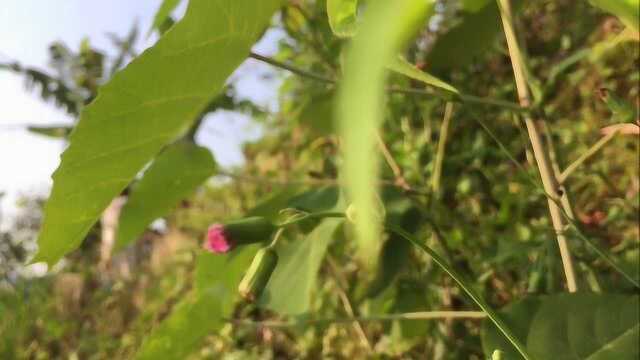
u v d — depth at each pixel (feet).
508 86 1.04
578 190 0.87
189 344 0.64
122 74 0.36
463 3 0.64
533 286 0.53
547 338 0.42
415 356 0.90
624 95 0.96
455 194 0.88
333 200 0.60
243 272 0.66
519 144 0.91
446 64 0.69
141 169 0.43
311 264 0.57
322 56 0.83
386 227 0.39
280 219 0.64
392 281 0.63
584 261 0.55
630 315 0.42
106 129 0.39
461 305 0.87
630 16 0.25
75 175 0.41
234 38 0.37
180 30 0.35
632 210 0.74
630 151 0.89
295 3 0.77
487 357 0.44
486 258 0.71
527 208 0.84
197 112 0.41
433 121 0.98
